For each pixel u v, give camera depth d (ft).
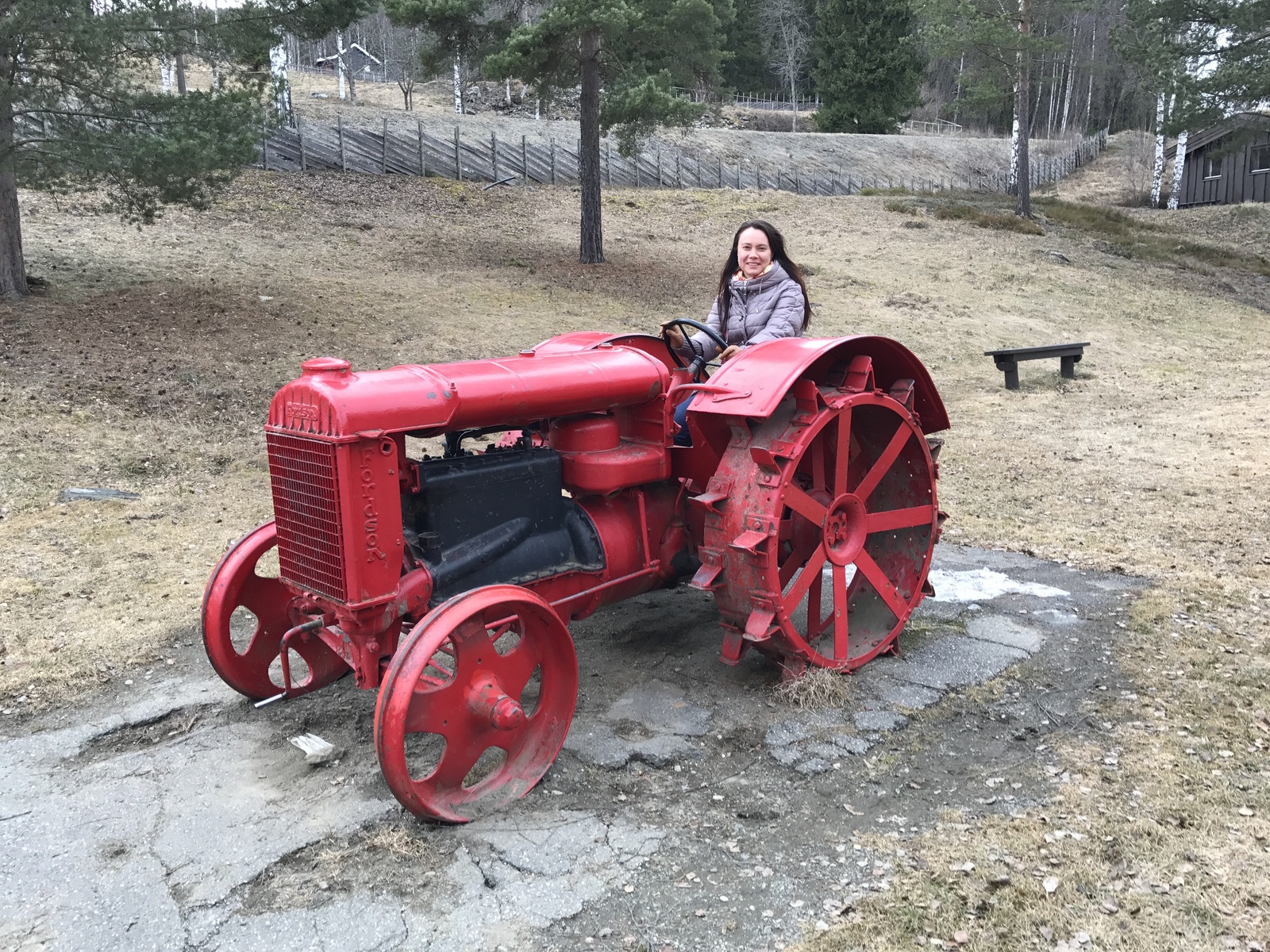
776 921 7.59
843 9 135.85
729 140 101.65
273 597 11.68
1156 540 18.63
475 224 57.06
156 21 29.99
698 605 14.99
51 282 33.76
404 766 8.46
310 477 9.18
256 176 56.24
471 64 49.57
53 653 13.17
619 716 11.19
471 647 9.18
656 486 12.25
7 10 27.71
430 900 7.91
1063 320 49.32
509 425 10.62
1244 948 7.13
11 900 8.02
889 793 9.54
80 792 9.77
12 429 22.33
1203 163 100.32
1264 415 31.01
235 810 9.37
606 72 49.03
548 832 8.87
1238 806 9.05
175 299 33.96
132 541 17.79
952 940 7.33
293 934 7.52
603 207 66.69
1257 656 12.67
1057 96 181.16
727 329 13.69
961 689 11.86
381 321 35.29
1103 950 7.16
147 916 7.77
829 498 12.16
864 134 125.39
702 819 9.11
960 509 21.11
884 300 49.47
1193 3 61.16
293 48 168.86
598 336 12.77
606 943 7.38
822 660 11.82
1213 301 56.03
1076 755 10.16
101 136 28.86
